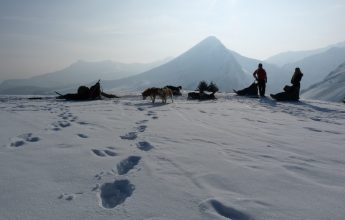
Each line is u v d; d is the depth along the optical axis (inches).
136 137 263.9
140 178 160.6
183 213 121.8
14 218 116.7
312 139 269.0
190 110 464.1
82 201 132.4
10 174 164.4
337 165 189.5
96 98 673.6
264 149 226.5
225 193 141.3
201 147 227.9
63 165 180.5
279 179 160.1
